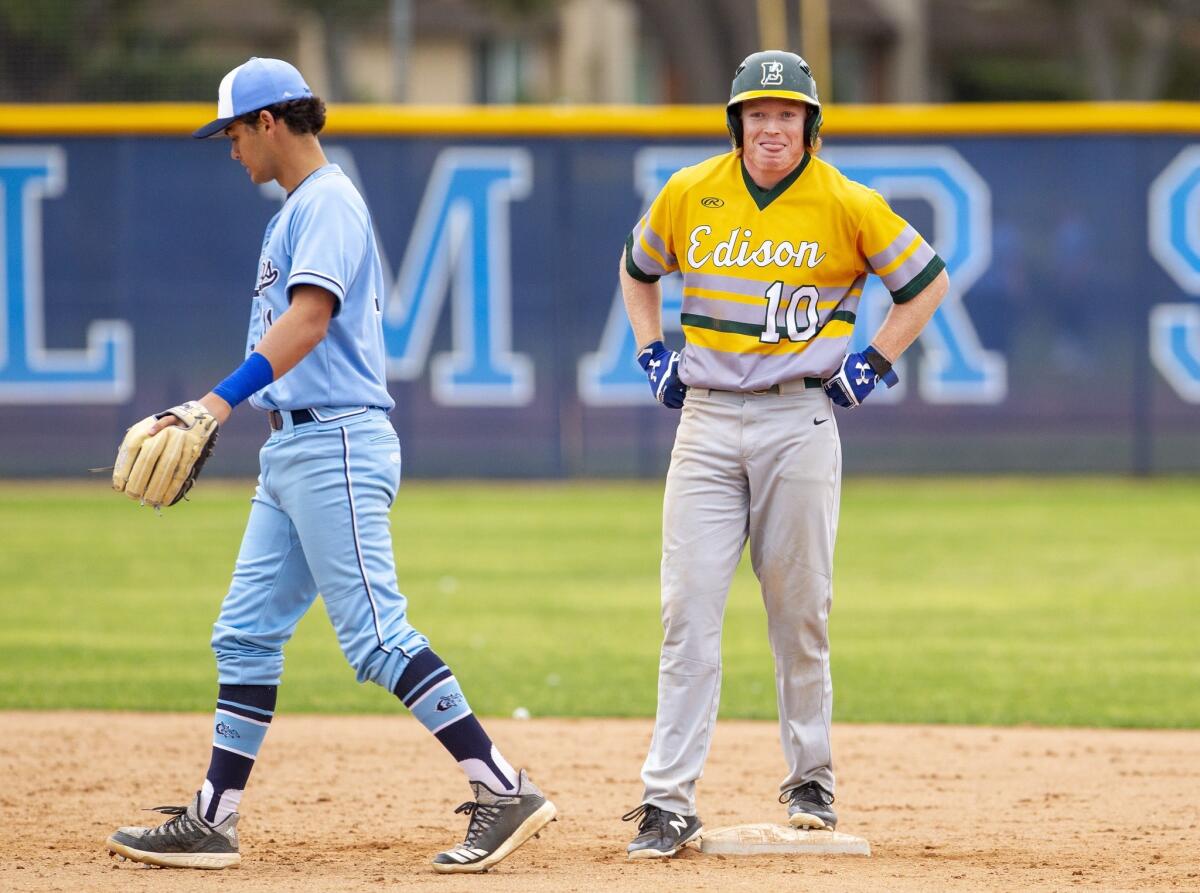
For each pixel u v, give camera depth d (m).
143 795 22.66
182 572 46.06
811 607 18.47
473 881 17.17
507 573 45.78
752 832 18.88
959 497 61.19
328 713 29.41
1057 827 20.77
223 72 93.25
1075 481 64.25
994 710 29.47
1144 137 63.38
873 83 139.75
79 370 63.50
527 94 127.00
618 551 49.56
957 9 149.88
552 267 63.78
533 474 64.19
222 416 16.64
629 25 130.38
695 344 18.31
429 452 64.12
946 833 20.36
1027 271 63.75
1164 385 64.06
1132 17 125.31
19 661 33.94
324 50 107.31
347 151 63.44
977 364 64.06
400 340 63.81
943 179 63.44
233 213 63.44
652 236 18.77
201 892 16.70
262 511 17.84
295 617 18.03
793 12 107.12
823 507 18.20
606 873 17.58
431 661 17.48
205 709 29.42
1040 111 63.16
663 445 64.19
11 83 88.94
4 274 63.31
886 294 60.72
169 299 63.44
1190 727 28.12
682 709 18.45
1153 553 49.09
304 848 19.36
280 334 16.67
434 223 63.59
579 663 33.81
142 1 97.12
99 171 63.19
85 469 63.84
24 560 48.19
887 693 31.00
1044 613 39.94
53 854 18.88
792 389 18.05
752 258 17.95
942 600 41.81
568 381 63.94
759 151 17.73
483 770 17.62
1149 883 17.38
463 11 129.75
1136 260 63.66
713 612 18.39
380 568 17.45
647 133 63.56
